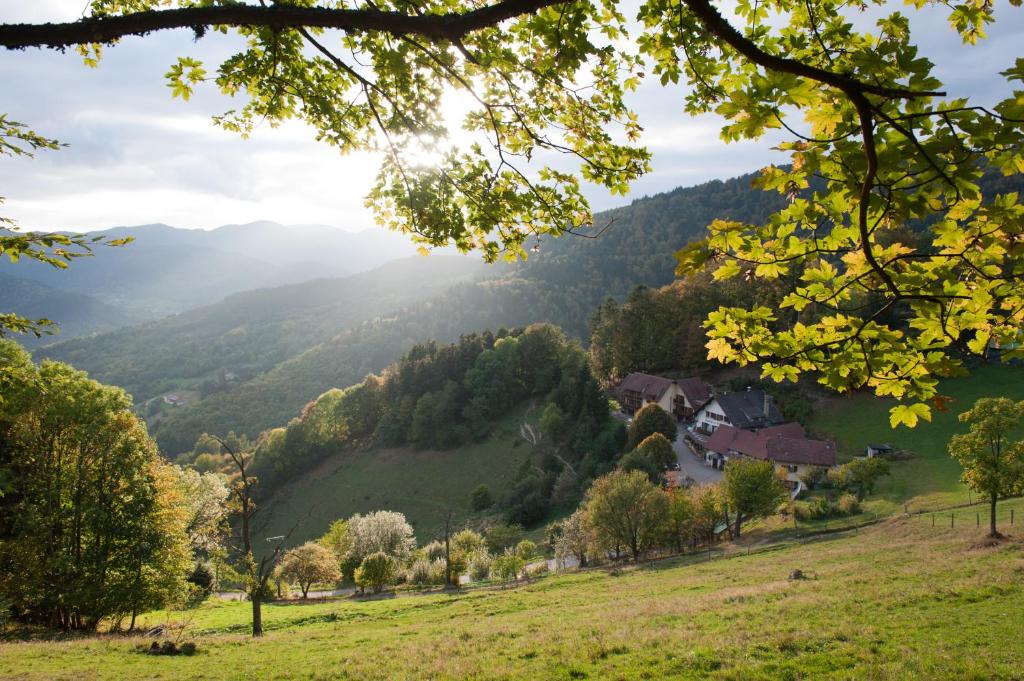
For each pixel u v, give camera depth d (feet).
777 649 41.11
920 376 11.87
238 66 17.80
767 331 12.53
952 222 10.83
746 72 12.21
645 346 283.18
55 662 55.57
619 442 227.81
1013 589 51.85
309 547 150.00
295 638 70.59
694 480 182.80
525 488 226.79
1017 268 10.74
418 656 51.37
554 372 302.66
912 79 9.47
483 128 18.12
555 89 16.72
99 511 83.25
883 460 152.97
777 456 181.06
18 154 21.83
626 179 18.48
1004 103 9.06
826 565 85.46
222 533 161.68
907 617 46.16
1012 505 114.73
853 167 10.28
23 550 79.82
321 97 18.28
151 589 85.92
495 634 57.77
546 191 18.25
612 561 146.82
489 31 16.06
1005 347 12.03
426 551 177.27
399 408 303.48
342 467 296.10
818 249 11.23
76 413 82.74
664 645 44.70
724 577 88.17
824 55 11.03
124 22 11.16
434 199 18.61
